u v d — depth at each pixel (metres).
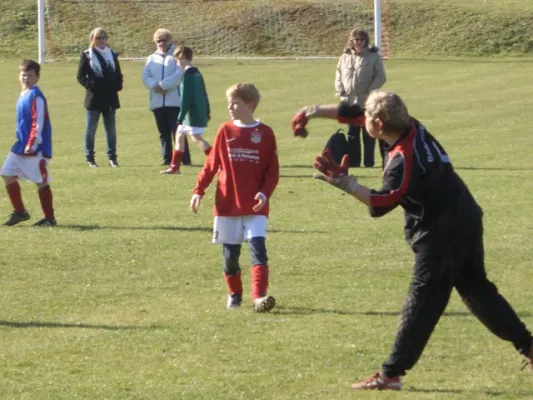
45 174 16.94
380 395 9.05
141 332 11.11
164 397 9.06
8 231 16.59
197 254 14.94
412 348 8.92
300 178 22.03
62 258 14.69
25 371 9.83
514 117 32.31
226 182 11.78
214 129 31.08
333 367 9.88
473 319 11.45
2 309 12.08
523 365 9.55
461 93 38.28
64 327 11.34
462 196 8.80
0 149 27.58
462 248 8.84
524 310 11.82
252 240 11.78
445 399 8.95
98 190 20.73
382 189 8.62
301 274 13.70
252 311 11.92
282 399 8.99
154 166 24.19
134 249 15.25
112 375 9.69
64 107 36.19
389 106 8.65
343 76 24.00
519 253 14.75
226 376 9.63
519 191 20.17
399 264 14.21
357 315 11.71
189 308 12.10
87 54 23.92
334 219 17.58
